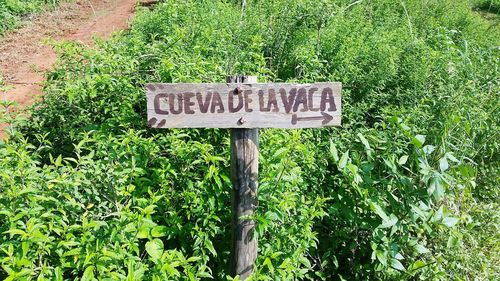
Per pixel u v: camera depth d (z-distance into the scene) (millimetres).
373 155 3125
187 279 2363
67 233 2252
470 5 12078
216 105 2297
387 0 7320
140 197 2693
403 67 4820
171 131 3225
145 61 3982
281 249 2676
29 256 2102
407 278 3066
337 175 3311
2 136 4969
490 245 3666
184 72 3436
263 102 2305
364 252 3137
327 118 2342
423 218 2812
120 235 2203
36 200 2295
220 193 2697
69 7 11750
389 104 4559
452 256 3287
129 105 3404
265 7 5508
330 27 5172
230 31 4895
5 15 9625
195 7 5641
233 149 2416
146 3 11609
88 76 3453
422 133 3830
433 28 6711
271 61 4938
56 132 3658
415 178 3480
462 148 3998
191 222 2734
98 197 2510
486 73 5094
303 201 2811
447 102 4180
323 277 3043
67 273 2430
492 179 4328
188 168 2799
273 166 2730
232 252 2551
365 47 4910
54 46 4070
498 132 4285
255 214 2506
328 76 4555
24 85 6770
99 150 2881
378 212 2723
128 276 2021
